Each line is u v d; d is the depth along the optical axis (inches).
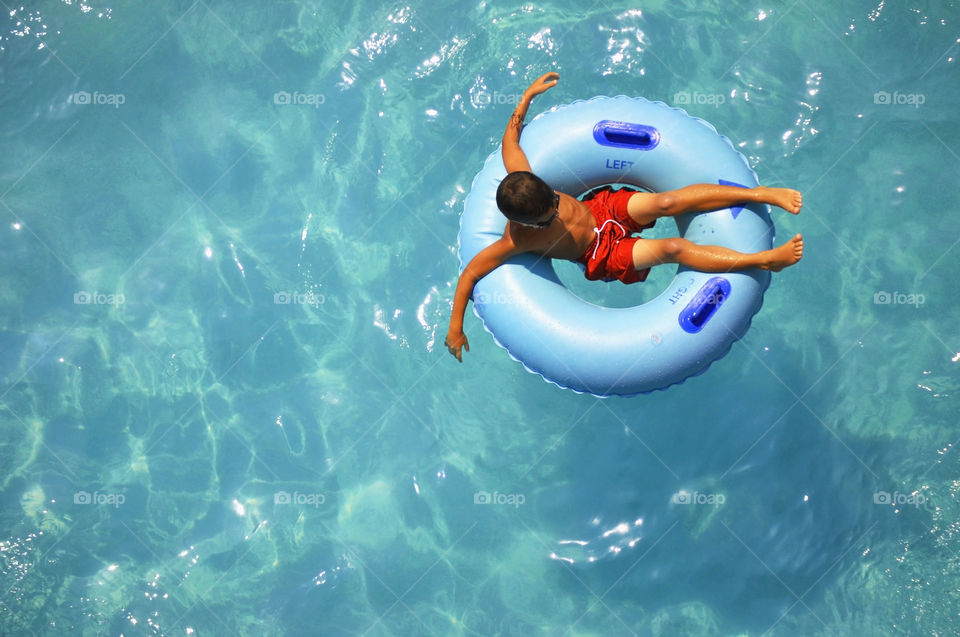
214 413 181.3
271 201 193.0
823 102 189.9
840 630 164.2
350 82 198.7
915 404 173.0
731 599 167.0
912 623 162.2
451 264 183.8
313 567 172.1
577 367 144.3
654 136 149.4
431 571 171.3
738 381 175.9
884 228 182.7
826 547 167.6
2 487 177.3
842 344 177.0
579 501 173.2
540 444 176.1
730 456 172.7
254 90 200.4
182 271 189.5
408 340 181.9
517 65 193.9
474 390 178.9
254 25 204.4
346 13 202.5
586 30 194.9
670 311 143.4
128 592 171.0
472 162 189.2
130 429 181.2
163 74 202.8
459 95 193.9
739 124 189.5
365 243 187.9
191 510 175.9
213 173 195.6
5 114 201.0
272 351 184.2
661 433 174.7
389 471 176.6
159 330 186.1
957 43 191.8
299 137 196.4
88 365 184.4
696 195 142.4
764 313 178.9
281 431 179.6
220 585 171.5
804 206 183.8
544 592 169.3
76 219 193.6
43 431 181.0
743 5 197.0
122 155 197.9
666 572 168.7
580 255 150.8
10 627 168.9
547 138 152.3
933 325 177.3
